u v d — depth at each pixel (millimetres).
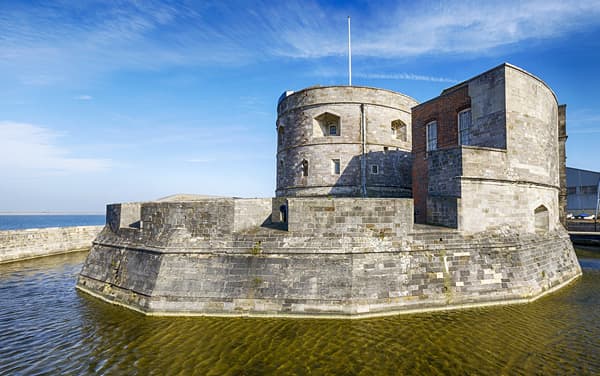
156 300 13672
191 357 10094
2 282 20203
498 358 9750
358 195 25297
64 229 32281
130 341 11258
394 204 14250
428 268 13867
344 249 13633
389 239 14039
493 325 11922
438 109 20312
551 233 18781
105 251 18234
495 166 16078
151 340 11258
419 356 9891
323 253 13617
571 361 9547
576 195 52875
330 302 12828
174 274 14133
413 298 13242
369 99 26125
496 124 16859
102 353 10547
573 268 19219
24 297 16828
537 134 18062
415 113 22250
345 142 25656
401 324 12023
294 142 27344
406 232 14273
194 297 13516
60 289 18453
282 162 29016
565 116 25266
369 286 13148
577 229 40031
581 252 29344
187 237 14922
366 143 25766
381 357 9859
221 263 14055
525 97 17406
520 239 15961
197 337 11352
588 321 12234
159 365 9711
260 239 14273
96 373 9406
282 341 10922
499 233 15695
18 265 25953
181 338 11328
